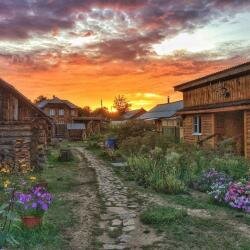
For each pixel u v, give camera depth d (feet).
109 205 36.91
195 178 47.24
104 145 124.16
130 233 27.32
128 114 286.25
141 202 38.17
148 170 54.03
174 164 52.37
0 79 59.62
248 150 71.92
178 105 160.76
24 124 55.36
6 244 23.15
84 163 79.36
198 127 97.30
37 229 25.98
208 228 28.30
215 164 54.60
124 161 80.74
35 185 39.70
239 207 34.04
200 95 97.55
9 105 65.77
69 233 27.12
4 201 31.60
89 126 233.55
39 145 68.33
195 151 67.97
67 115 242.58
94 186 48.42
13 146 54.75
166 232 27.32
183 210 32.50
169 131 138.51
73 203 37.45
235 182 41.50
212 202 36.96
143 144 81.46
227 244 24.57
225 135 87.10
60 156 82.84
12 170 49.75
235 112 89.04
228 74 78.84
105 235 26.89
